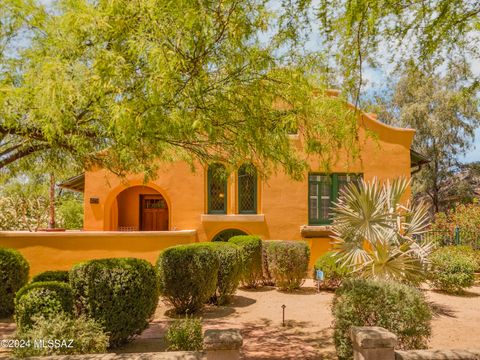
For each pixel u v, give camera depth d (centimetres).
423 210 1013
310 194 1353
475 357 433
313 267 1233
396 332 531
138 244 1156
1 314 853
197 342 562
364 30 534
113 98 441
